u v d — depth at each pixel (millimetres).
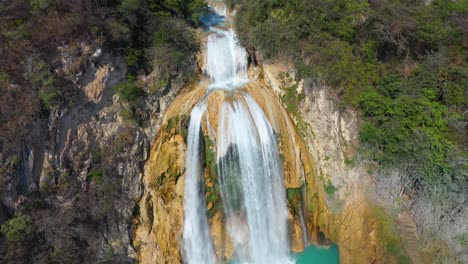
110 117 21875
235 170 23547
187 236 22906
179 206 22766
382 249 21625
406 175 23125
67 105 19688
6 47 18047
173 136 23125
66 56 19734
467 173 22453
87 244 19984
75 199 19969
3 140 17141
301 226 24844
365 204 23281
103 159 21281
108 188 21156
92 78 20922
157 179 22625
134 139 22391
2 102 17422
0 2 18641
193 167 23172
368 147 24438
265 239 24234
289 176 24672
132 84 22922
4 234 17109
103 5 21375
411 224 22000
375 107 24422
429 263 20438
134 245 21828
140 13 23359
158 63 23719
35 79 18250
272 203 24406
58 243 18750
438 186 22406
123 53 22500
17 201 17844
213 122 23484
